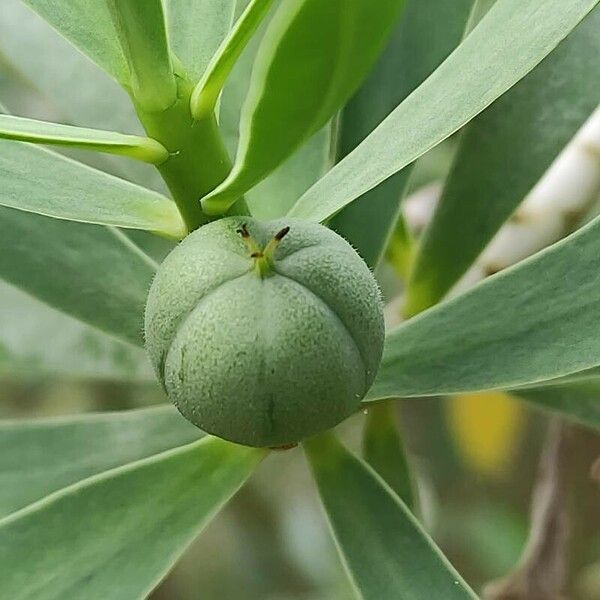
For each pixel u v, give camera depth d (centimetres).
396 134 9
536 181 10
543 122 10
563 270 9
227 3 9
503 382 9
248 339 8
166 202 9
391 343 9
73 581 9
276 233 8
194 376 8
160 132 9
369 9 7
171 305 8
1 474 11
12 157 9
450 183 10
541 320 9
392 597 9
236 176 8
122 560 9
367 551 9
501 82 8
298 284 8
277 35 7
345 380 8
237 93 10
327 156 10
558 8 8
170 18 9
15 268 10
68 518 9
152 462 9
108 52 9
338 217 10
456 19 10
